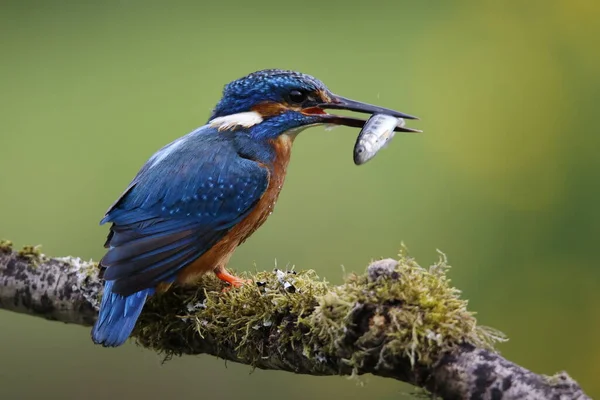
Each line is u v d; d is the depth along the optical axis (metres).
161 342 7.20
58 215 12.14
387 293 5.47
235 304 6.63
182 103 13.51
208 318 6.81
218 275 7.62
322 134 12.53
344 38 14.02
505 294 11.72
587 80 13.62
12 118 13.28
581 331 11.41
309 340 6.04
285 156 8.66
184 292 7.36
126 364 11.75
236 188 7.90
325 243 11.77
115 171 12.66
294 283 6.38
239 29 14.18
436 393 5.25
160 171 7.86
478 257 11.95
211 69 13.77
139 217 7.55
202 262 7.49
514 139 13.02
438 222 12.11
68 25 14.36
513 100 13.51
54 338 11.86
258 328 6.39
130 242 7.32
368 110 8.59
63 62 14.03
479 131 13.27
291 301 6.21
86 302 7.46
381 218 12.05
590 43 13.88
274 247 11.66
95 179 12.64
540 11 14.12
